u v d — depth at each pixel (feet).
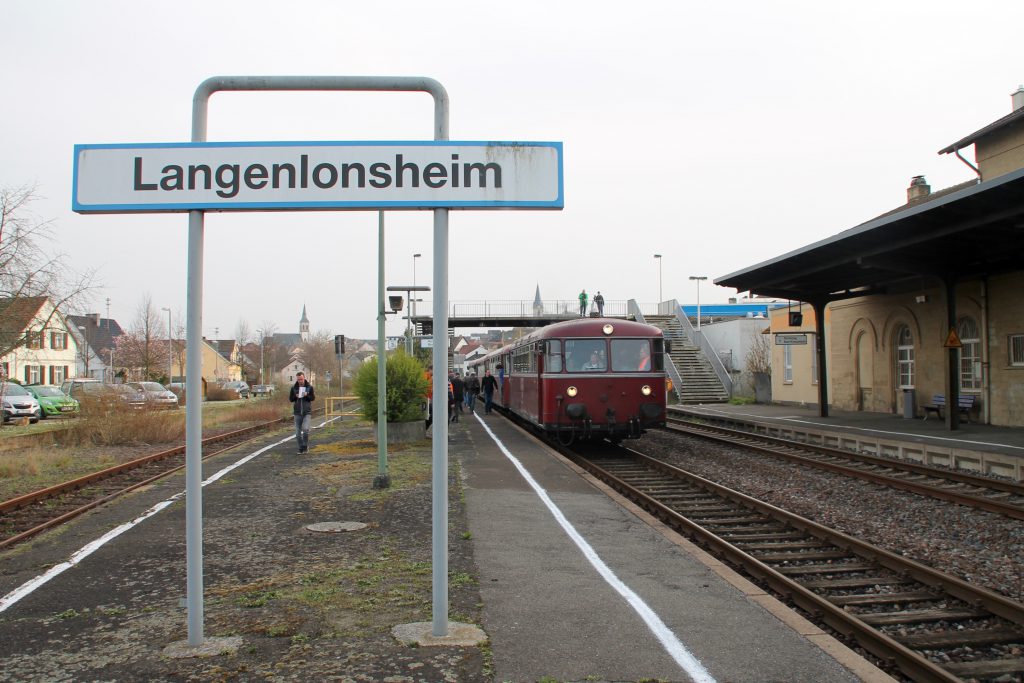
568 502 31.96
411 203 14.10
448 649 15.11
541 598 18.57
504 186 14.25
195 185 13.89
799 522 29.12
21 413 93.35
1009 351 61.00
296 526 27.73
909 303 74.43
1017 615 18.54
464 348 444.14
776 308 105.50
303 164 14.03
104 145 13.92
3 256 72.18
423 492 34.83
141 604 18.56
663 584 19.77
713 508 34.01
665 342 54.29
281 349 290.76
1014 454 41.93
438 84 14.75
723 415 84.12
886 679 13.69
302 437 54.75
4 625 17.08
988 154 73.10
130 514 31.04
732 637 15.80
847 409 86.99
